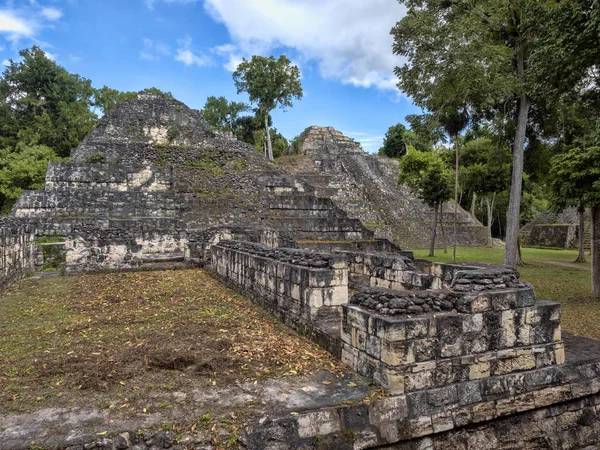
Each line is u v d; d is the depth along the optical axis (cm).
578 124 1530
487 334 522
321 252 809
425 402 480
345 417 440
